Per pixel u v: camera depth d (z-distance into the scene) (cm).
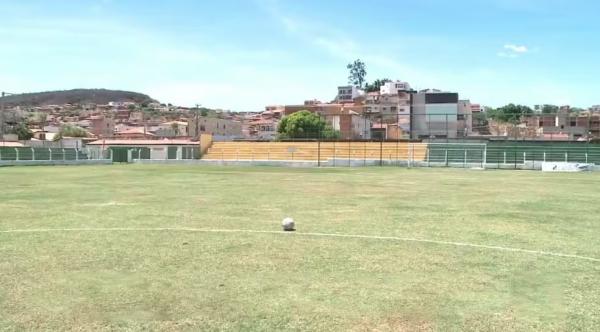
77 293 652
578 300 629
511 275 746
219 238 1030
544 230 1142
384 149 6100
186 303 614
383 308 598
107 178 3153
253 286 684
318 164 5619
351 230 1132
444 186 2522
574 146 5253
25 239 1018
